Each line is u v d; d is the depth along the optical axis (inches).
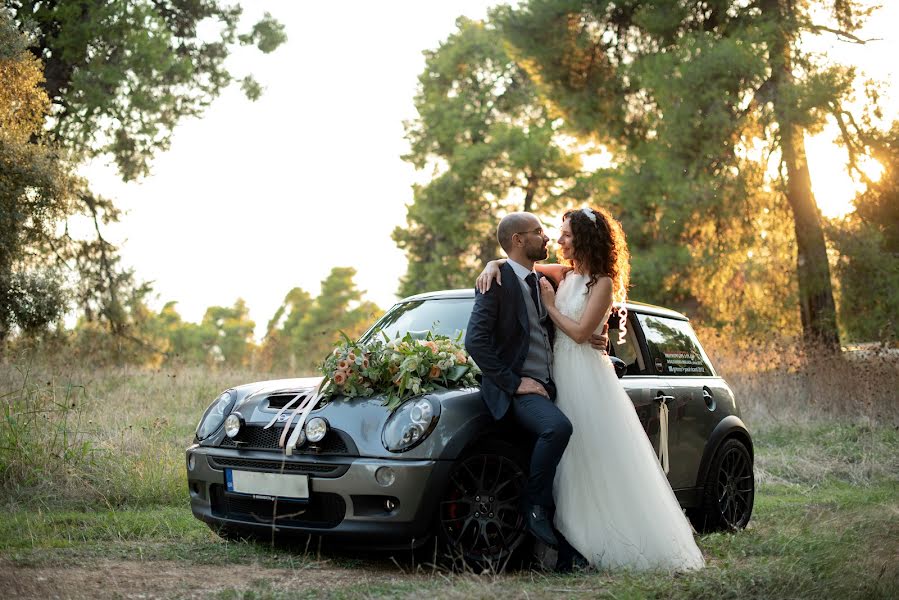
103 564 177.9
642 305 239.1
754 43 720.3
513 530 179.5
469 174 1411.2
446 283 1524.4
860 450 405.4
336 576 170.9
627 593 151.3
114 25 747.4
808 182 736.3
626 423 190.5
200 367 594.9
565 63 872.3
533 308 186.4
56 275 580.7
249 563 181.0
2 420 285.1
